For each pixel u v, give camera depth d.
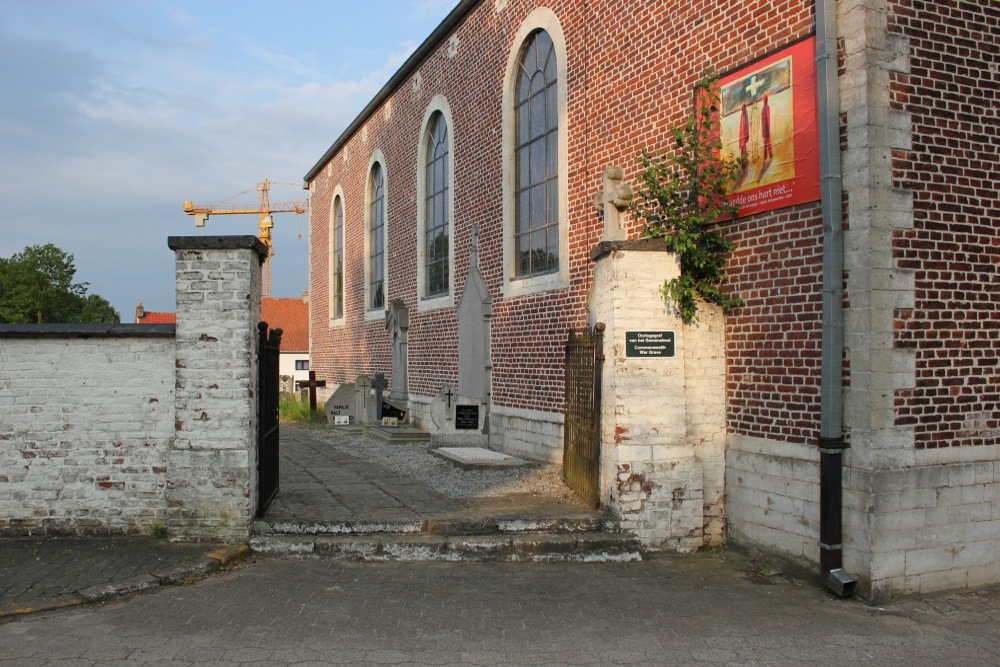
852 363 6.94
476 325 14.74
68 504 8.19
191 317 8.11
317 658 5.28
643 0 10.16
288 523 8.14
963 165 7.27
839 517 6.98
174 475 8.01
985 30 7.45
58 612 6.14
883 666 5.36
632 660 5.38
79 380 8.23
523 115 13.59
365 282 23.45
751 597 6.85
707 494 8.50
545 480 10.57
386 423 17.55
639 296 8.39
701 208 8.67
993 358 7.36
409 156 19.42
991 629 6.12
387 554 7.80
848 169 7.03
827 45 7.11
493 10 14.49
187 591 6.71
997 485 7.29
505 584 7.09
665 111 9.73
